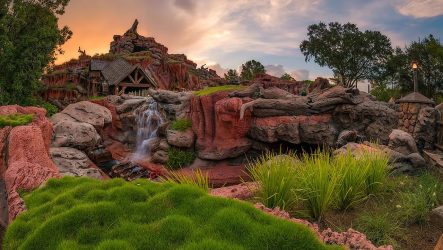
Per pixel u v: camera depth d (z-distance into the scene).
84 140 22.02
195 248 3.74
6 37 25.12
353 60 60.59
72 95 42.34
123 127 30.97
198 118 24.45
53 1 30.27
